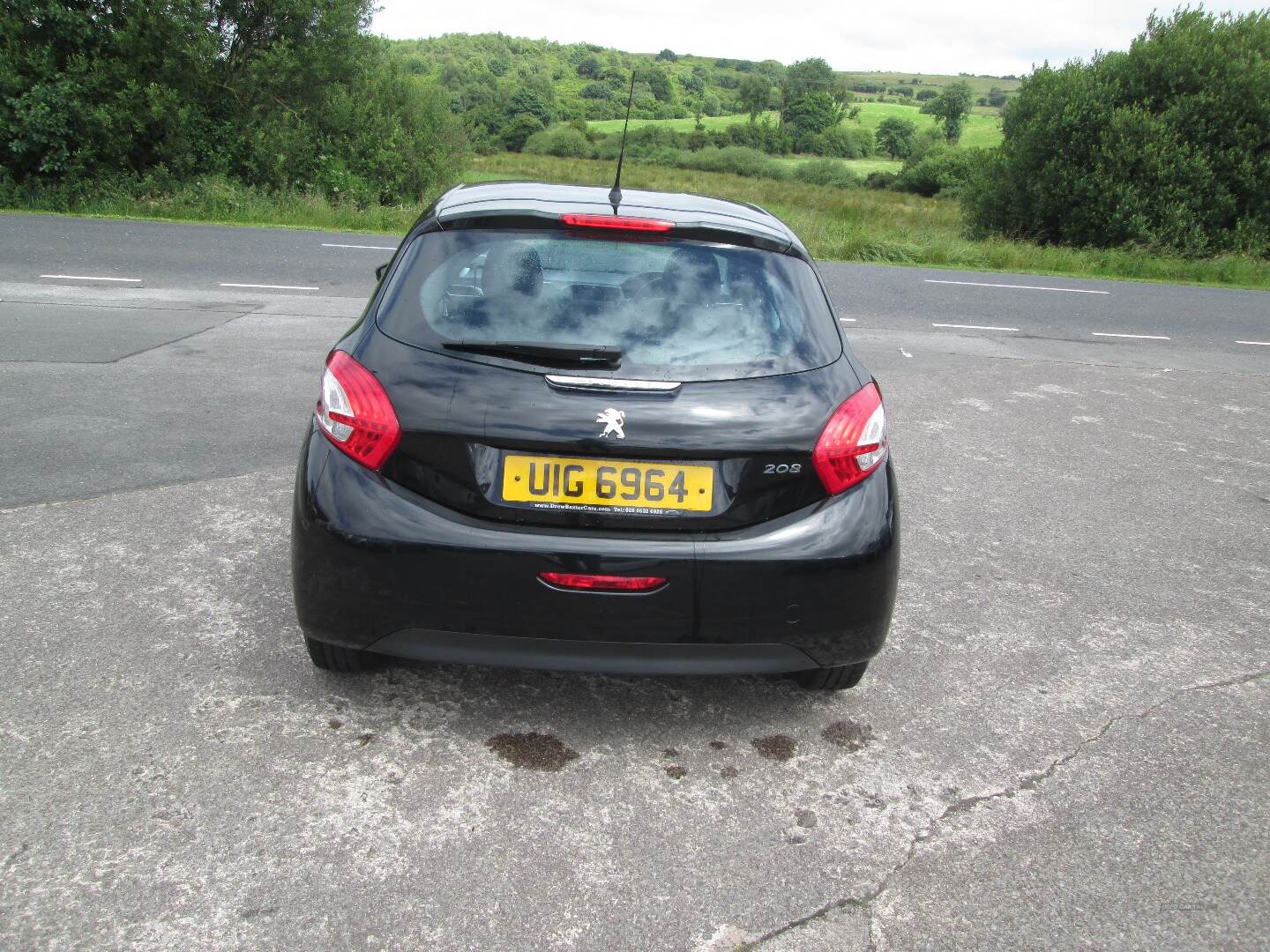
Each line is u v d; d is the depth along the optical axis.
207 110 19.66
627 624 2.50
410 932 2.07
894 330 10.59
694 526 2.52
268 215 17.20
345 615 2.56
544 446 2.46
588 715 2.96
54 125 17.33
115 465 4.76
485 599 2.48
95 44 18.16
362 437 2.52
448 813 2.46
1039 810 2.63
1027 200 23.94
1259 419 7.50
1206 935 2.21
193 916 2.07
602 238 2.76
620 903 2.20
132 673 2.99
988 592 4.06
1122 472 5.89
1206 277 19.70
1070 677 3.38
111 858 2.22
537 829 2.43
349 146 21.50
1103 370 9.07
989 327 11.21
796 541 2.54
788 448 2.54
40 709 2.77
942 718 3.07
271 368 6.88
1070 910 2.27
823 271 15.27
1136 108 22.22
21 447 4.92
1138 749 2.96
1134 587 4.21
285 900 2.14
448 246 2.75
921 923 2.20
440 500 2.51
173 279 10.59
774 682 3.23
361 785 2.54
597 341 2.55
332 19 20.42
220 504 4.36
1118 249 21.25
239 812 2.41
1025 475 5.73
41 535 3.91
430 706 2.94
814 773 2.74
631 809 2.53
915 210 33.94
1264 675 3.48
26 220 14.81
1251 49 21.92
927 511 5.01
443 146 23.64
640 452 2.47
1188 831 2.58
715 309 2.67
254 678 3.02
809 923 2.18
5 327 7.69
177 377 6.49
